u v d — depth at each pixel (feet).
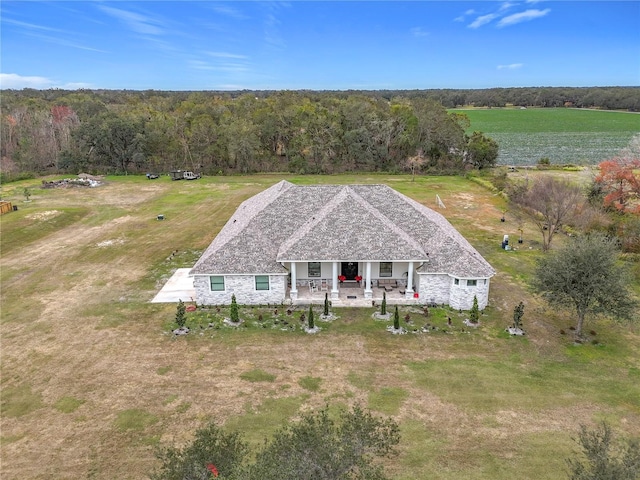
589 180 195.31
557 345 84.58
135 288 112.16
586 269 81.56
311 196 119.75
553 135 469.57
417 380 73.72
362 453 40.01
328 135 288.10
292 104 355.15
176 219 176.76
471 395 69.77
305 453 37.68
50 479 54.80
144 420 64.69
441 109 304.30
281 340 86.53
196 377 74.84
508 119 634.43
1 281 117.08
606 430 45.65
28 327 92.38
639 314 89.76
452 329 90.63
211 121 300.81
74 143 295.48
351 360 79.61
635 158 175.94
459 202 203.41
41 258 134.62
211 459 40.60
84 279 118.42
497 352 82.23
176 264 128.88
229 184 250.37
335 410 65.82
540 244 143.33
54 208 187.32
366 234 103.14
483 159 292.81
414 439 60.18
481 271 97.45
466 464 56.03
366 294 103.40
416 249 101.19
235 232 109.50
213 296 102.06
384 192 121.08
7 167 277.44
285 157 317.83
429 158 302.45
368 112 304.91
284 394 70.13
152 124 296.10
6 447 59.98
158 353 82.33
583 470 42.91
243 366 77.92
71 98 476.13
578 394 70.13
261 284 101.60
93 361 79.82
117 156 292.81
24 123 322.75
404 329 90.43
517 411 66.13
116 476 55.01
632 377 74.64
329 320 94.22
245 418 64.69
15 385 73.31
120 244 147.23
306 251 100.68
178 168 295.28
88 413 66.39
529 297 105.09
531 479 53.72
